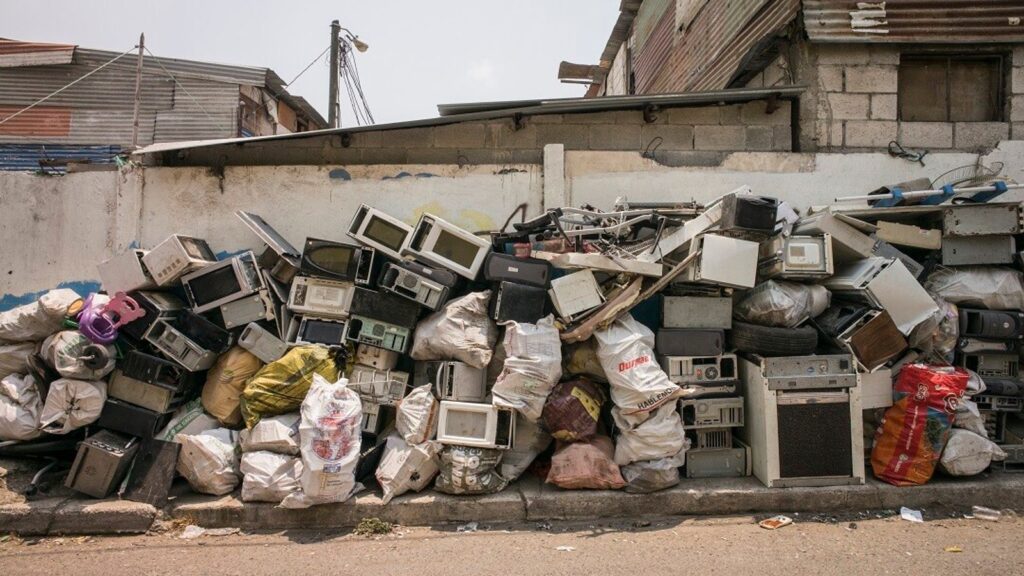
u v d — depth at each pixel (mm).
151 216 5934
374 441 4992
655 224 4988
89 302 4750
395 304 4844
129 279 4996
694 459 4695
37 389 4797
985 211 5070
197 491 4496
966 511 4367
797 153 6074
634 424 4363
